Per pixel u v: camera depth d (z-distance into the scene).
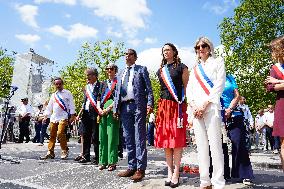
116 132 5.98
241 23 21.20
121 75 5.58
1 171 5.50
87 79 6.91
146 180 4.95
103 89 6.32
